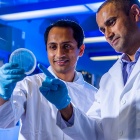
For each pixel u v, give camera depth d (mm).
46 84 884
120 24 982
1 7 3084
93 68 4691
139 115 941
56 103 926
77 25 1386
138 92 980
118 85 1108
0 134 1549
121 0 1005
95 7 2840
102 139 1147
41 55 3750
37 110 1258
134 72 1044
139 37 1046
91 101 1427
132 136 932
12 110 968
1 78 868
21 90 1237
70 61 1359
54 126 1221
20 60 1118
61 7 2863
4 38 3057
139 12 1024
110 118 1082
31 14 3131
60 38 1307
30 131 1193
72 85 1439
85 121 1089
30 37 3557
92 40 4117
